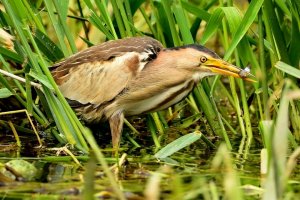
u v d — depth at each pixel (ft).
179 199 24.61
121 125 34.83
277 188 21.75
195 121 38.63
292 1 33.86
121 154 33.30
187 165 30.76
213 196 23.75
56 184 26.73
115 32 36.29
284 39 34.50
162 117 37.93
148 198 21.61
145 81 34.37
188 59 34.45
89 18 35.94
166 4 35.19
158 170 29.07
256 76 35.29
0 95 33.88
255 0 32.83
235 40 33.63
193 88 35.17
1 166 29.17
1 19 34.99
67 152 31.19
